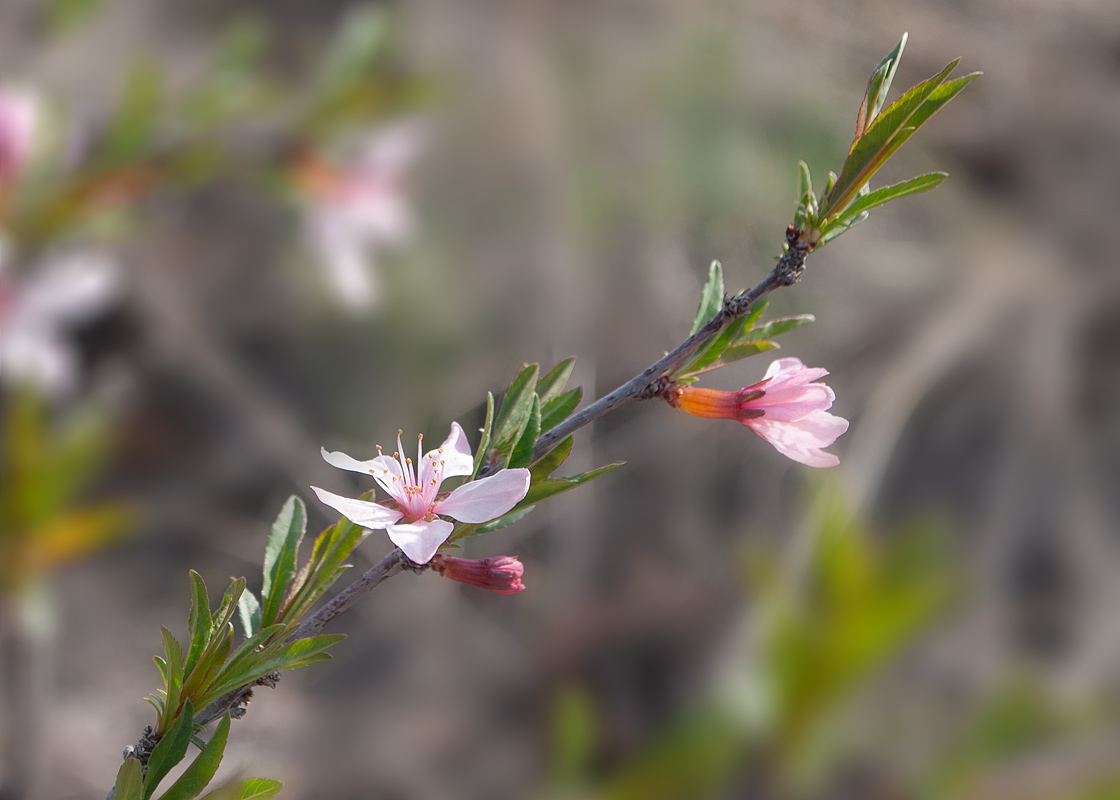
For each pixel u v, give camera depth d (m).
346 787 0.59
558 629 0.66
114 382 0.62
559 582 0.69
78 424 0.43
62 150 0.39
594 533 0.72
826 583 0.52
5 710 0.47
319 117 0.41
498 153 0.74
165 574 0.65
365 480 0.70
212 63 0.43
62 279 0.40
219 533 0.67
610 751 0.59
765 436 0.31
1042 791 0.53
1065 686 0.59
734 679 0.53
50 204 0.39
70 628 0.61
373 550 0.69
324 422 0.71
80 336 0.62
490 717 0.63
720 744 0.52
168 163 0.40
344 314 0.69
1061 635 0.68
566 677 0.63
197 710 0.30
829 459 0.31
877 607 0.50
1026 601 0.70
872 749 0.56
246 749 0.60
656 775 0.52
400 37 0.66
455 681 0.64
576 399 0.32
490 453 0.31
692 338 0.31
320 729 0.62
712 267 0.32
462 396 0.73
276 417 0.69
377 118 0.42
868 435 0.76
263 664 0.30
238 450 0.67
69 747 0.56
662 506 0.74
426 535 0.30
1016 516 0.75
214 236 0.63
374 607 0.67
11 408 0.40
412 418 0.72
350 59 0.41
